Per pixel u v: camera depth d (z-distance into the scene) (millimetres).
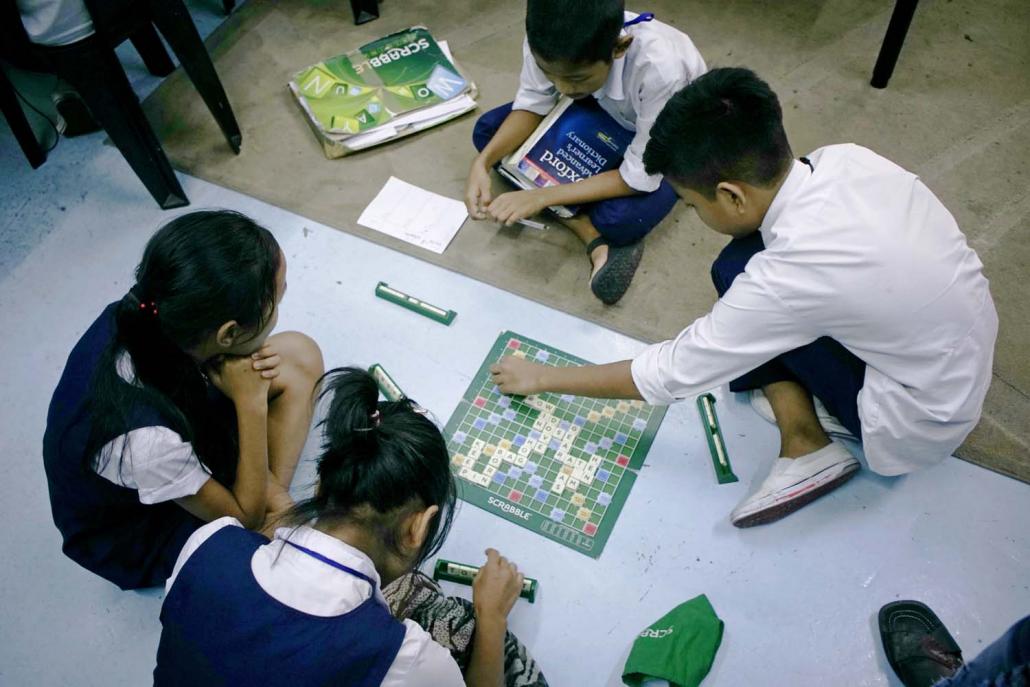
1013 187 2027
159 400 1151
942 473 1631
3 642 1546
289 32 2471
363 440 932
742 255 1531
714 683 1446
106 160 2232
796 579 1538
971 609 1493
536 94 1909
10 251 2070
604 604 1530
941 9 2395
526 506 1632
